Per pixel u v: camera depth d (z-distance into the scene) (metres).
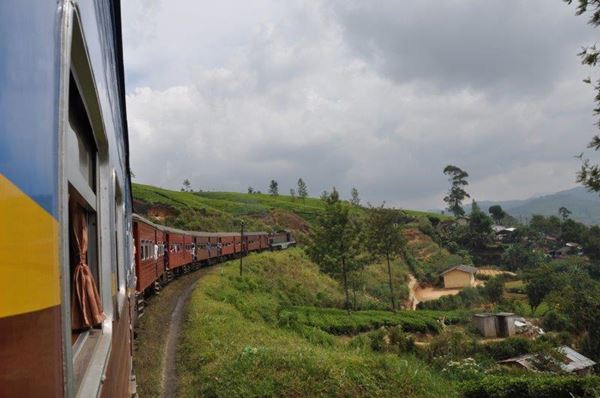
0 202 1.08
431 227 86.75
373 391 12.01
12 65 1.17
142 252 18.12
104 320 3.23
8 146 1.13
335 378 12.14
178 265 28.56
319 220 38.00
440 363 22.17
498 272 72.75
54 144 1.49
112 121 3.99
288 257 48.06
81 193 2.52
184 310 20.16
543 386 16.47
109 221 3.47
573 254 81.69
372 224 41.31
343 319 30.78
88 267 3.11
